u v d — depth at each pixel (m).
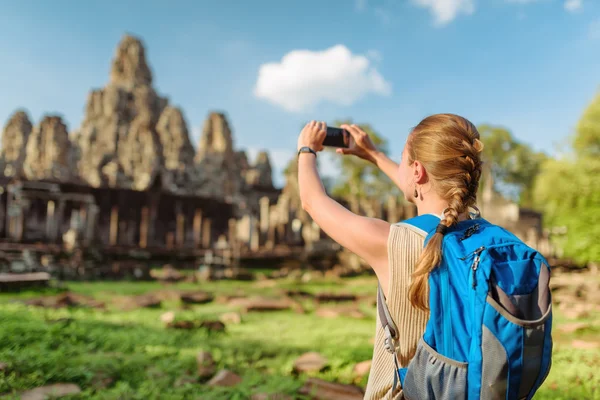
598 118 20.45
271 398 3.91
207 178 53.81
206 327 7.94
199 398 3.87
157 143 53.06
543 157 57.12
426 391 1.15
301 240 44.75
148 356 5.41
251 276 25.64
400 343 1.30
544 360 1.09
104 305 11.41
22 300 11.54
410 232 1.31
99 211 38.97
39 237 37.16
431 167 1.36
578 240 19.25
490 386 1.06
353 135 2.08
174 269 28.25
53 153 47.62
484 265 1.13
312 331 8.22
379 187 56.69
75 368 4.51
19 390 3.83
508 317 1.08
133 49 70.88
